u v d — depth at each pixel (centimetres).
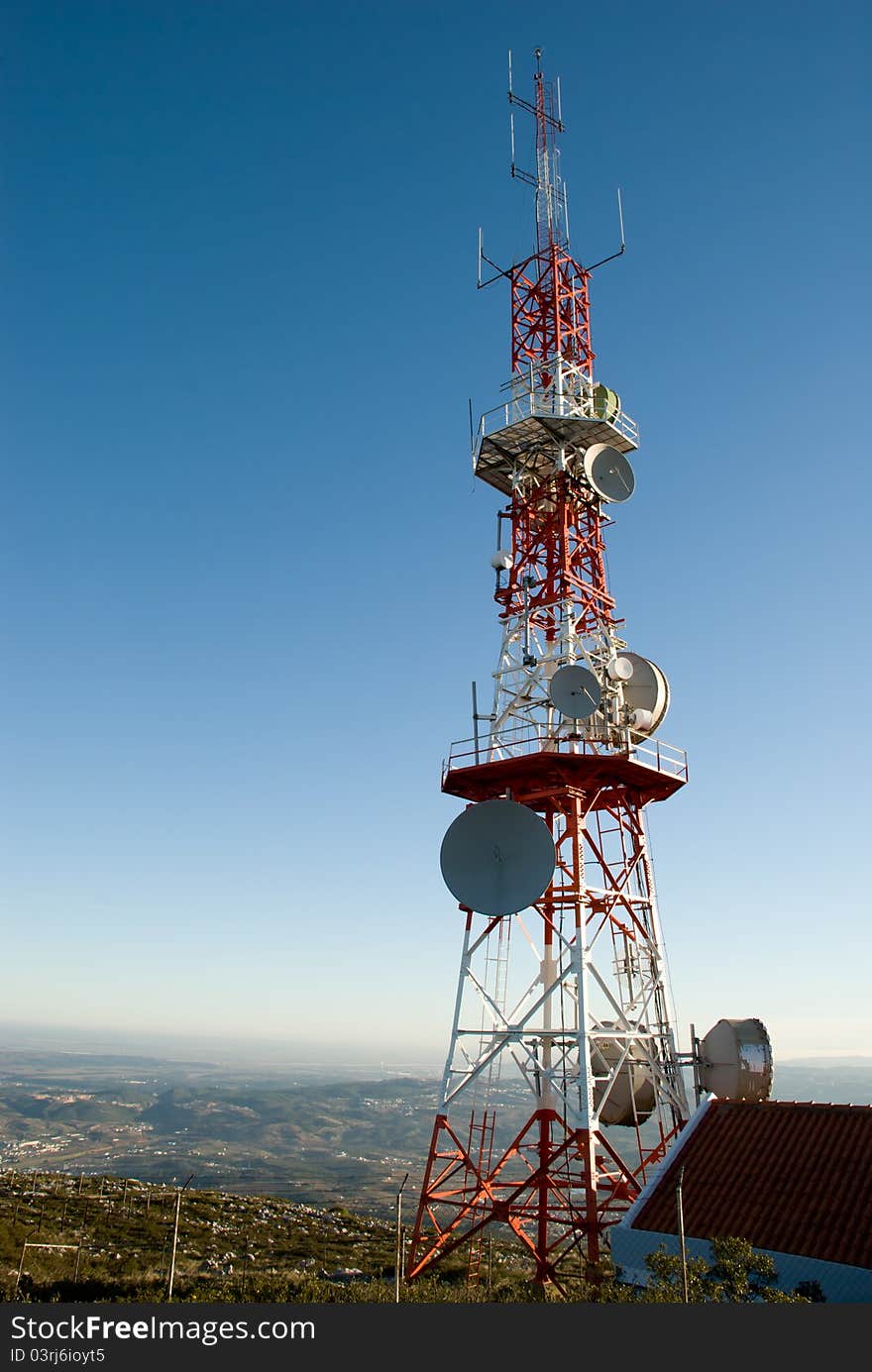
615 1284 2572
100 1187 6034
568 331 4500
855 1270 2188
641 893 3778
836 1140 2648
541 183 4788
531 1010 3444
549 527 4244
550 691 3662
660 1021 3609
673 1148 2881
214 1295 2706
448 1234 3375
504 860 3394
